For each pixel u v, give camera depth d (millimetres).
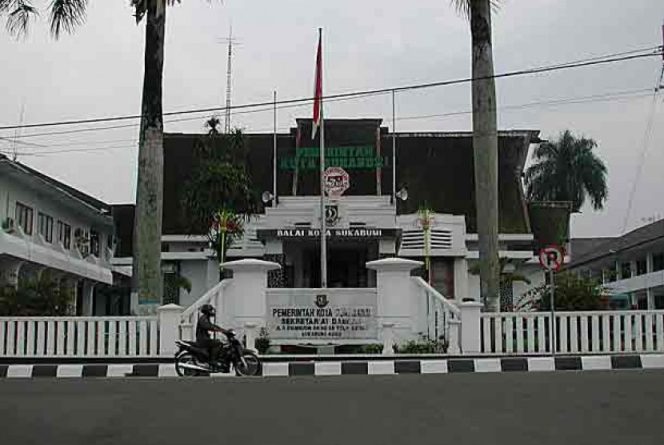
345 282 38719
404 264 20734
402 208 45125
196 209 37094
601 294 23406
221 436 8875
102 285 47188
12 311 23906
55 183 39969
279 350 20625
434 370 17703
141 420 9664
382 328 20547
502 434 8859
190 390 11875
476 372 15719
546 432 8938
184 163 46250
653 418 9570
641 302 58906
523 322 19609
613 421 9438
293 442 8594
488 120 21016
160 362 19141
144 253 20984
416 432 8977
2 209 32406
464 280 39375
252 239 39625
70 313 25062
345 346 20688
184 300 42500
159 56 21172
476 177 21125
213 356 17422
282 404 10578
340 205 36750
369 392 11500
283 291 20797
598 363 17844
